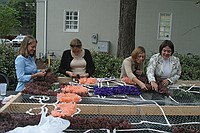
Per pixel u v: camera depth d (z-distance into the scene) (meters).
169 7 12.73
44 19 12.72
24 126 1.91
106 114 2.44
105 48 12.60
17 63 3.80
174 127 2.07
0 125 1.89
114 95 3.13
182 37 12.88
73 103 2.57
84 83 3.81
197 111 2.51
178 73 3.86
